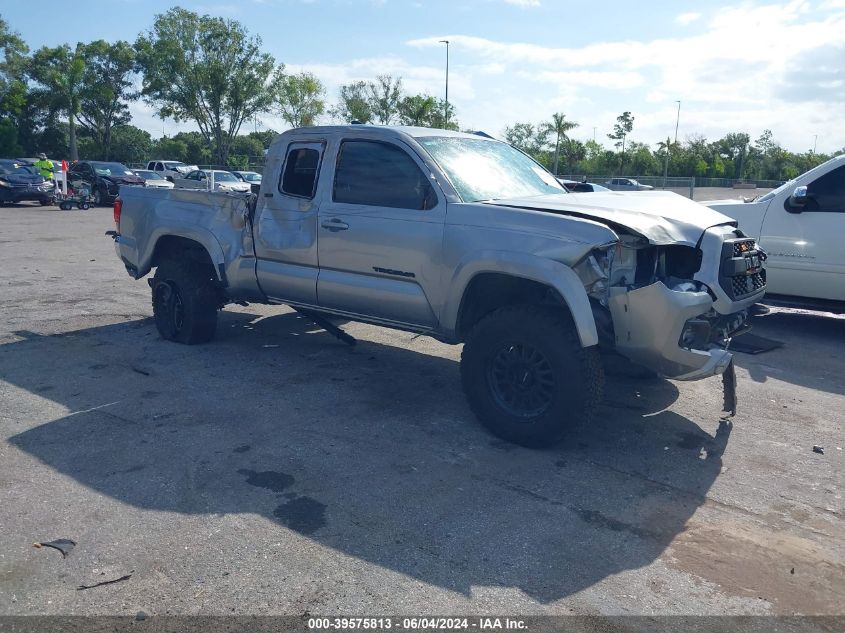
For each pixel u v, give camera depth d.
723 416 5.49
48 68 64.88
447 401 5.65
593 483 4.30
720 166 75.50
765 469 4.58
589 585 3.28
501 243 4.67
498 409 4.80
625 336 4.52
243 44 54.16
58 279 10.62
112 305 8.87
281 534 3.63
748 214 8.48
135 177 28.50
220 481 4.19
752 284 5.19
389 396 5.73
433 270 5.05
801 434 5.18
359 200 5.50
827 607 3.18
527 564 3.43
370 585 3.22
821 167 8.06
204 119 56.06
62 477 4.21
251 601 3.10
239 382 5.99
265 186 6.12
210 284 6.96
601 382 4.57
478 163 5.58
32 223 19.56
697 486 4.32
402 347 7.21
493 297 5.16
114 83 67.56
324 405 5.49
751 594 3.26
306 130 5.92
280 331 7.75
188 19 53.31
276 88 55.97
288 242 5.93
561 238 4.45
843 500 4.19
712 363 4.54
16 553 3.43
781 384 6.38
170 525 3.70
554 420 4.54
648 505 4.05
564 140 65.75
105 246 14.62
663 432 5.15
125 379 6.00
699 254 4.73
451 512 3.90
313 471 4.35
